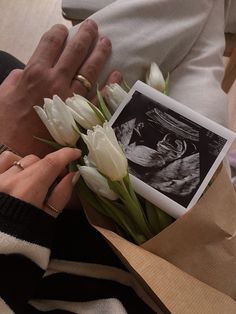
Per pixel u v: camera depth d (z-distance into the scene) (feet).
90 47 2.37
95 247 2.17
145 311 2.02
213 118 2.39
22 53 5.16
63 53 2.29
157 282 1.77
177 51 2.55
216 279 2.01
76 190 2.12
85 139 1.71
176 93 2.49
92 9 3.04
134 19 2.48
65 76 2.27
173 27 2.48
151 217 2.01
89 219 2.00
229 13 3.35
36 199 1.80
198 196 1.92
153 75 2.20
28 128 2.22
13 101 2.27
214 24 2.72
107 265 2.12
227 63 4.25
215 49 2.63
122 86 2.36
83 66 2.31
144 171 1.98
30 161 1.95
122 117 2.04
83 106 1.92
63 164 1.86
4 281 1.76
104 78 2.37
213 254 1.96
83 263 2.11
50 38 2.33
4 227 1.72
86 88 2.31
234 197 2.01
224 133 1.98
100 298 1.99
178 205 1.92
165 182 1.95
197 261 1.97
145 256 1.82
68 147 1.93
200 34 2.66
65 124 1.86
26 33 5.31
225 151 1.96
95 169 1.85
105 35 2.43
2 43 5.23
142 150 2.00
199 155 1.97
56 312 1.98
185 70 2.58
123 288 2.07
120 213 1.99
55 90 2.23
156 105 2.05
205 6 2.60
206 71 2.56
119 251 1.80
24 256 1.79
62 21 5.40
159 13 2.51
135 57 2.41
